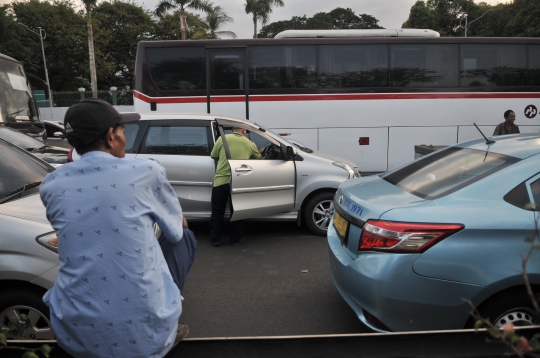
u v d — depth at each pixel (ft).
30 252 10.08
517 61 34.30
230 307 14.08
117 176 5.80
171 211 6.34
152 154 20.88
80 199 5.70
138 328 5.69
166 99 32.55
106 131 6.01
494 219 9.60
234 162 19.43
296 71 33.09
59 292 5.85
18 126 36.37
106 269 5.61
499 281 9.30
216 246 20.51
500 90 34.27
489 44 34.01
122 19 152.05
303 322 13.04
